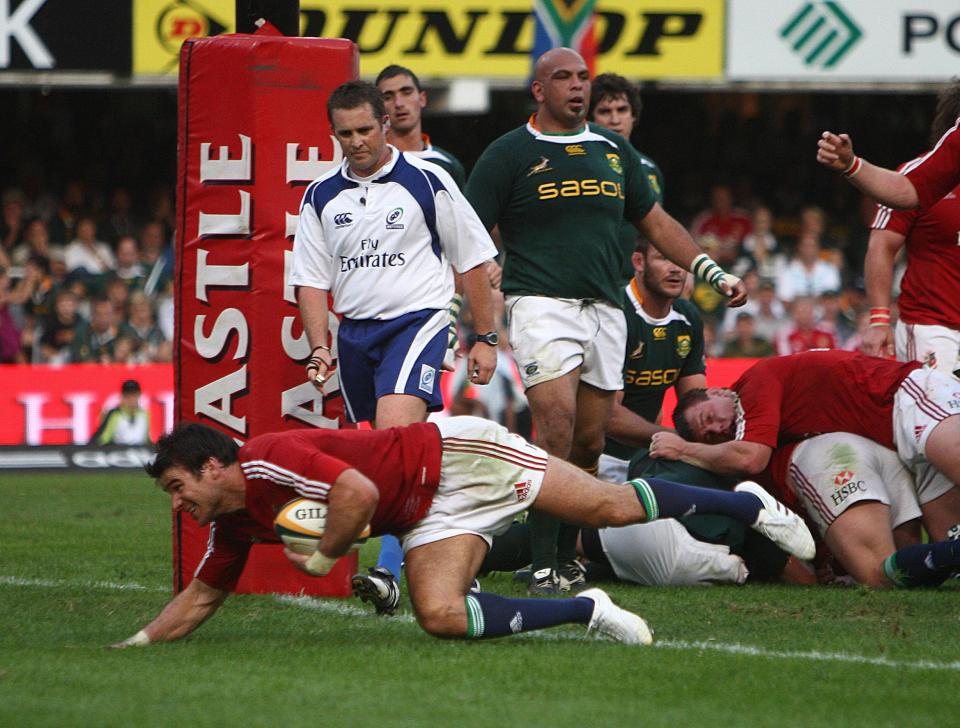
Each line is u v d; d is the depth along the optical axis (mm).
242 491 16672
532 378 23641
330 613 20328
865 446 23906
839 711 14188
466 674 15672
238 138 21656
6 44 57875
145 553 27422
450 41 58406
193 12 58156
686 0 59688
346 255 20734
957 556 22000
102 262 62906
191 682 15164
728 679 15578
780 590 23203
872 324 27578
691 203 70938
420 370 20422
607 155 24094
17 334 58469
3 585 23094
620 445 27734
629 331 26672
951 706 14469
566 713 13883
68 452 49188
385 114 20531
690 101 71625
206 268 21828
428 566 17359
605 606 17781
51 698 14344
